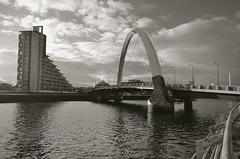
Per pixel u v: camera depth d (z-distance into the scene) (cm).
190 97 6750
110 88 10500
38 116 5112
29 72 12656
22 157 2033
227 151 304
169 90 6538
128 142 2617
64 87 17462
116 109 7638
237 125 1098
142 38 7606
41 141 2647
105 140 2731
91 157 2038
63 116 5269
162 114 5769
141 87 7612
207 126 3791
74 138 2838
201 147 677
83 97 14138
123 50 11319
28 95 10344
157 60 6600
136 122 4338
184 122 4284
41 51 13812
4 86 16262
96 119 4819
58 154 2127
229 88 4359
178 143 2553
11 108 6931
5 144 2489
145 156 2064
